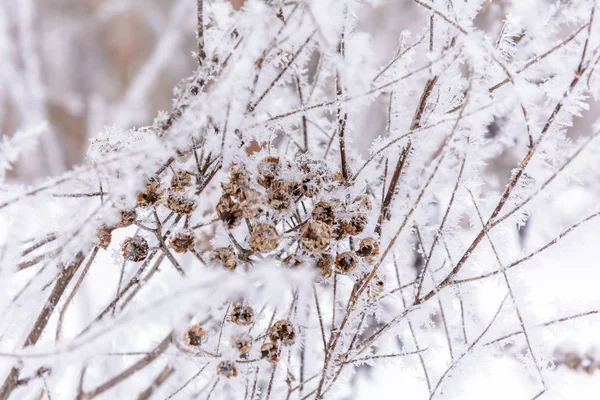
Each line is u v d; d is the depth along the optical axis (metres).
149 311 0.51
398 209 0.61
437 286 0.59
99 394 0.55
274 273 0.49
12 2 1.68
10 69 1.64
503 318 0.62
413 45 0.60
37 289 0.59
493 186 0.76
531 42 0.59
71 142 1.79
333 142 0.64
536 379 0.69
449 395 0.61
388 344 0.63
